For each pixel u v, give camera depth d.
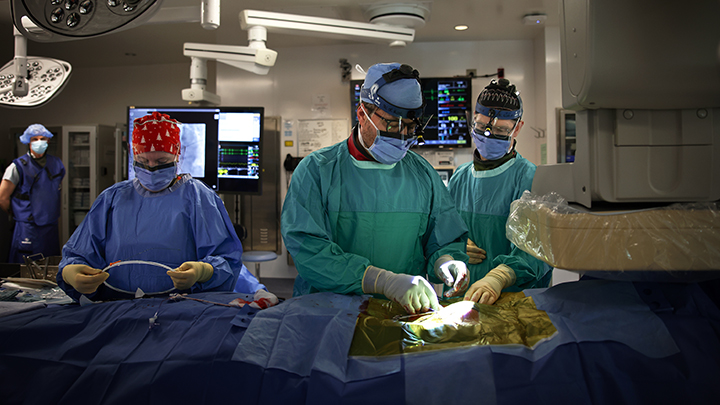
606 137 1.00
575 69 0.99
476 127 1.83
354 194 1.37
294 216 1.25
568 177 1.10
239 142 3.33
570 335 0.94
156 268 1.57
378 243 1.37
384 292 1.13
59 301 1.52
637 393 0.88
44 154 3.94
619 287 1.05
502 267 1.39
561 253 0.96
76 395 0.98
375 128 1.27
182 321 1.11
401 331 1.00
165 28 3.96
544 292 1.12
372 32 2.88
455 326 1.02
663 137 0.99
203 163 3.25
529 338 0.96
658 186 1.00
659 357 0.90
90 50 4.65
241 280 1.97
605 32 0.91
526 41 4.12
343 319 1.03
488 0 3.24
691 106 0.97
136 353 1.03
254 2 3.25
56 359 1.05
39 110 5.38
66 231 4.59
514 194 1.86
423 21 3.28
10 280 1.70
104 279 1.39
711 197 0.99
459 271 1.26
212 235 1.62
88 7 1.26
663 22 0.92
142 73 5.25
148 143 1.56
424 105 1.29
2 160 4.98
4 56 4.85
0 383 1.02
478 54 4.16
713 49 0.92
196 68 2.96
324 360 0.92
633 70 0.92
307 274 1.22
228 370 0.95
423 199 1.43
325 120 4.34
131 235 1.59
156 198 1.63
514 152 1.94
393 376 0.89
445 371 0.89
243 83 4.45
